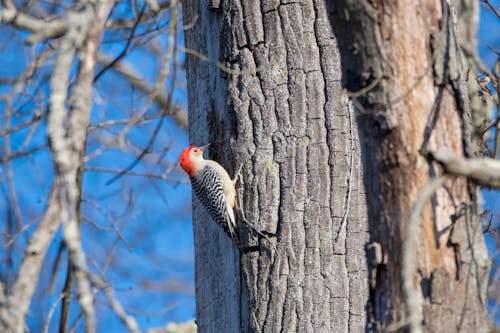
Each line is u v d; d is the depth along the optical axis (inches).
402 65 333.4
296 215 459.8
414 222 295.6
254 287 459.5
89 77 339.0
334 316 445.1
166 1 555.8
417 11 338.0
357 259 451.5
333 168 463.8
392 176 331.9
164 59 388.8
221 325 492.4
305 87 474.9
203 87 516.4
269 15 485.4
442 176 306.2
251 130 479.8
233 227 473.1
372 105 333.4
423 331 321.7
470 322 327.3
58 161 307.3
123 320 291.6
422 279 328.2
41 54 406.9
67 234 298.7
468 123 343.3
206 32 513.3
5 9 457.4
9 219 458.9
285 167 468.4
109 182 489.1
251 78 483.8
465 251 332.8
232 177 483.8
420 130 332.2
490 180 320.5
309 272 451.5
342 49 339.9
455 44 345.4
